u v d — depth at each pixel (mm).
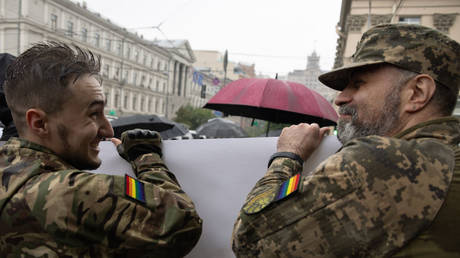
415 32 678
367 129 719
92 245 613
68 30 27438
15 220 602
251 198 681
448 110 694
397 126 697
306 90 2100
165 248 631
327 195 584
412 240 554
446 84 668
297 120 2471
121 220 614
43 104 655
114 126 4801
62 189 605
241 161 963
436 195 561
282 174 723
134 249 623
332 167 605
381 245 555
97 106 697
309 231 580
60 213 593
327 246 569
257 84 2135
